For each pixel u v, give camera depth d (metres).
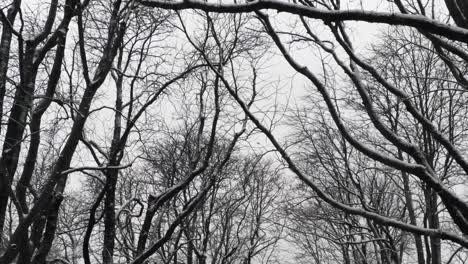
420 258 15.03
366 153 7.18
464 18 6.55
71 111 7.12
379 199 16.17
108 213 10.69
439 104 13.48
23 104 6.38
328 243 21.78
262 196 19.20
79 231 13.45
